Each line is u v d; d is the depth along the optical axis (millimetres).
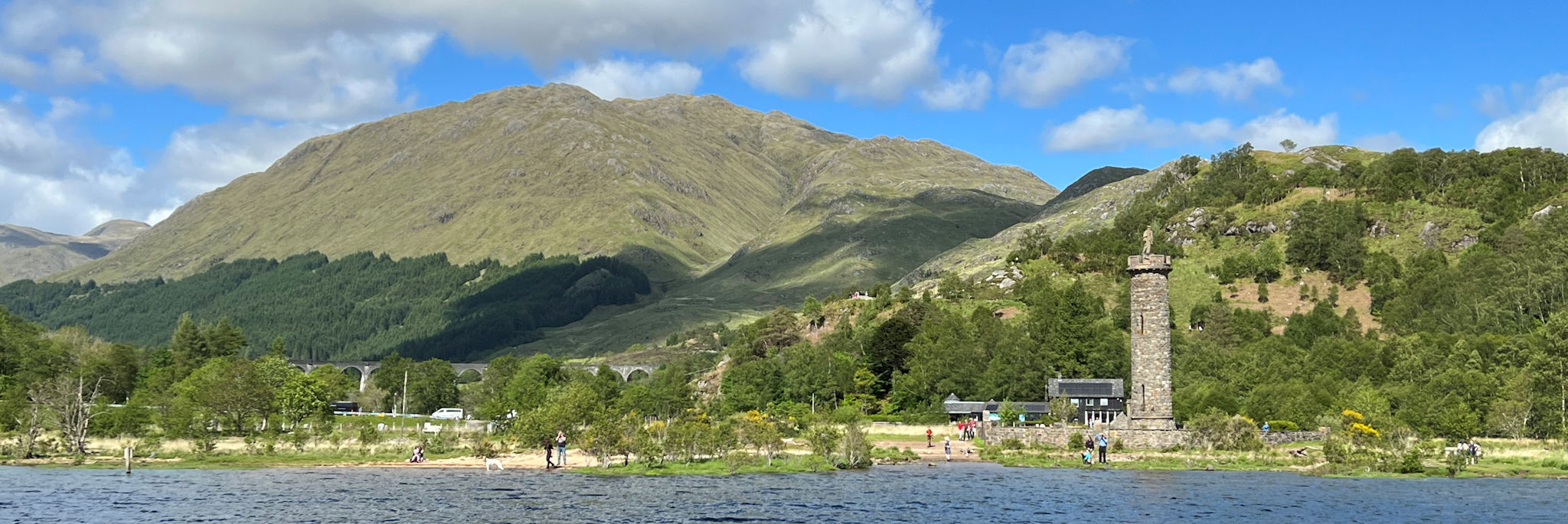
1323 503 85812
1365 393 153250
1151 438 129250
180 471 108250
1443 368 167250
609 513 79938
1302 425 145750
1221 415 134375
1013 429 138125
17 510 80312
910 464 117812
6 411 148375
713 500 86500
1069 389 179625
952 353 199875
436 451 130500
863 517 78875
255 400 155500
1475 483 98750
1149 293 131250
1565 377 138500
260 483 97750
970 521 77312
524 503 84938
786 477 102812
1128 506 84312
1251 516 80000
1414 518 78562
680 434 116062
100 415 144750
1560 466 109125
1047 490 93750
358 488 93875
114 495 88688
